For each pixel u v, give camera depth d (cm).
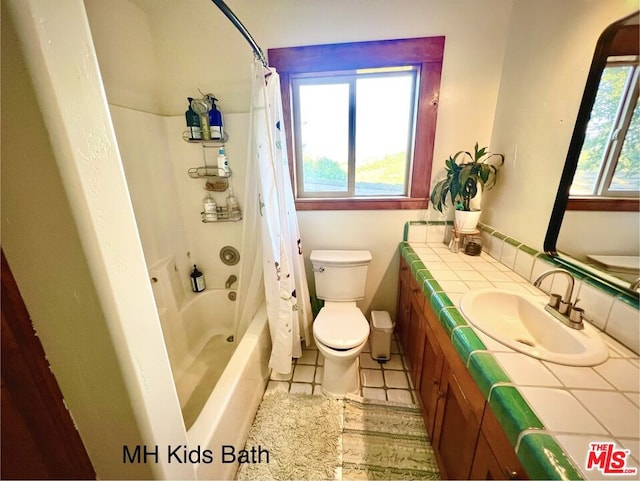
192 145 182
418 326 149
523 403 62
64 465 55
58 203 45
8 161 43
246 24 160
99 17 130
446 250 172
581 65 101
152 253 167
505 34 152
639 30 77
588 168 96
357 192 199
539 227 124
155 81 169
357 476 119
